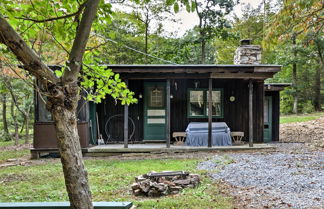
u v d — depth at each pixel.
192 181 5.18
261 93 10.61
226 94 10.84
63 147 1.80
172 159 8.13
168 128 9.33
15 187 5.38
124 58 20.67
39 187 5.33
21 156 9.77
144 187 4.75
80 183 1.82
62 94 1.79
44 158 9.13
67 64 1.88
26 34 2.50
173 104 10.84
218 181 5.49
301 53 20.45
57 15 2.44
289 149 9.27
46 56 6.88
